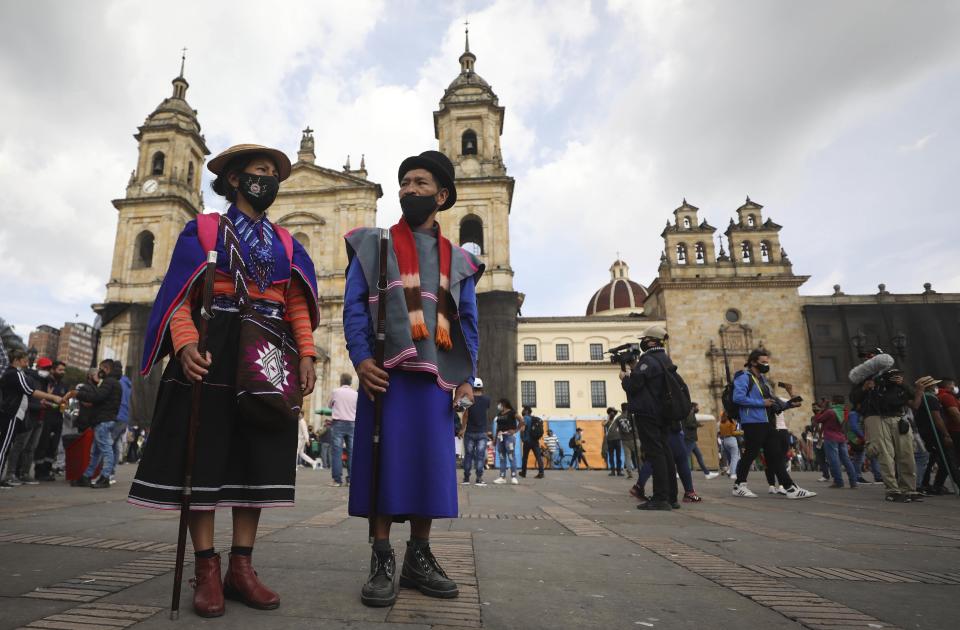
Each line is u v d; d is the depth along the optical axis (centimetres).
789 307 3466
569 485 1127
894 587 263
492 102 3634
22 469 888
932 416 842
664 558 326
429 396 244
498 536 400
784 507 665
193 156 3941
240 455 226
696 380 3378
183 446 217
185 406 222
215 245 234
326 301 3288
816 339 3391
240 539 222
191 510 210
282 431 233
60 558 293
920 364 3300
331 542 358
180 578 198
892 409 766
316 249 3425
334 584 248
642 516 555
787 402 805
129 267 3503
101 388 830
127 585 238
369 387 233
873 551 360
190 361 209
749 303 3488
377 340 236
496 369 3022
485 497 796
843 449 1050
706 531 445
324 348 3228
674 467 658
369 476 240
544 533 420
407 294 250
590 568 294
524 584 257
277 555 313
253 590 212
